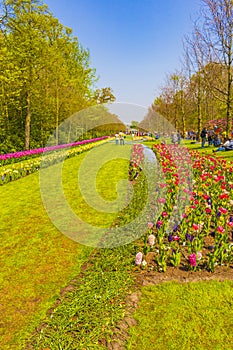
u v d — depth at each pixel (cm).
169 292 356
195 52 1628
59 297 358
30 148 2431
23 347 283
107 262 430
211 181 746
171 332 298
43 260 455
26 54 2041
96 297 345
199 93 2286
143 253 443
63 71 2267
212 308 329
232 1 1432
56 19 2223
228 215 584
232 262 423
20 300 356
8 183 1054
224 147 1556
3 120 2327
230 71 1527
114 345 281
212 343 284
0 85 2070
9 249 498
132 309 331
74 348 272
